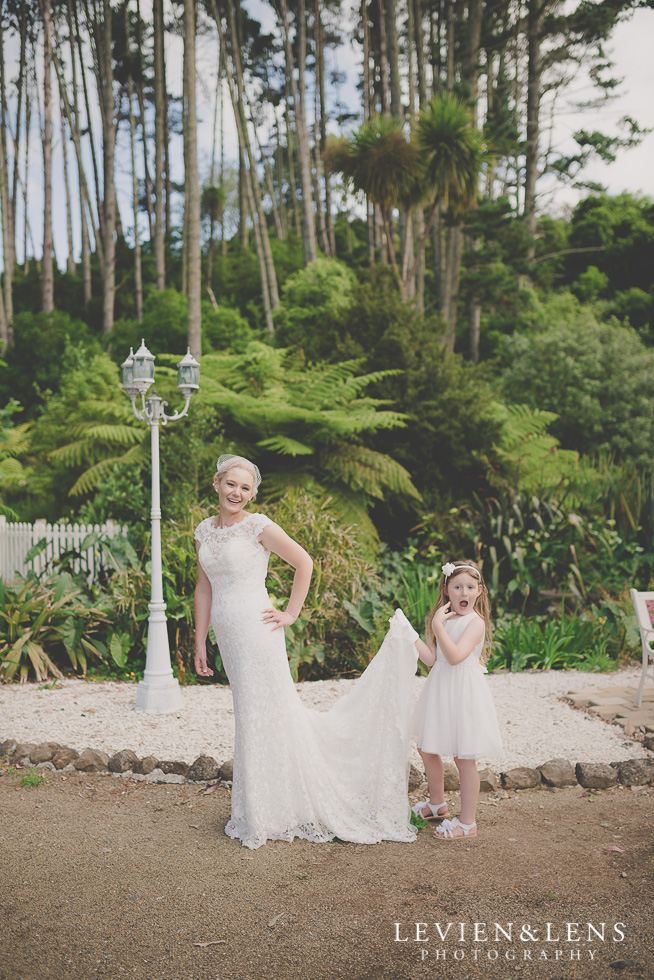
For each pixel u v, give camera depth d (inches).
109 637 264.5
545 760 169.2
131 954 93.7
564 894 109.7
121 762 165.6
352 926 100.9
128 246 1215.6
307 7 1321.4
